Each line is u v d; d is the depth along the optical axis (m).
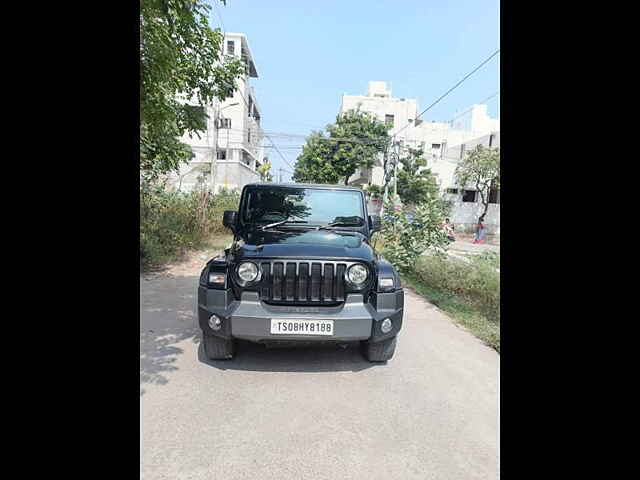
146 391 2.57
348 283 2.81
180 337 3.63
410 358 3.39
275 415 2.36
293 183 4.14
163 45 3.27
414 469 1.93
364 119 24.42
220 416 2.31
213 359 3.11
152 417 2.26
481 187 22.75
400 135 29.61
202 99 5.17
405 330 4.25
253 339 2.75
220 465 1.88
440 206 7.89
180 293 5.34
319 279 2.82
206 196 11.19
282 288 2.79
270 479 1.81
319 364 3.16
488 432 2.27
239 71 5.17
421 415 2.45
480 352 3.64
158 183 10.91
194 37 4.19
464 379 3.00
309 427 2.25
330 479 1.83
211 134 25.50
